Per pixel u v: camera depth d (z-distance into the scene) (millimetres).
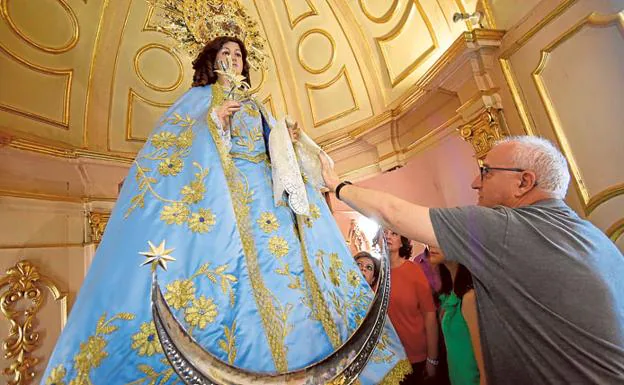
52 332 3666
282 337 1049
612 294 890
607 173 2500
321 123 5777
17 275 3514
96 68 4590
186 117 1486
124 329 915
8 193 3602
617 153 2432
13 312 3424
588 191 2635
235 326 997
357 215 5590
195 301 990
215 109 1391
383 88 5082
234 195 1305
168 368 881
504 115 3316
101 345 899
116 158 4531
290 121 1523
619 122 2412
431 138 4375
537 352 913
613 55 2426
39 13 3994
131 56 4844
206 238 1118
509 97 3244
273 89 5777
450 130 4070
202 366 819
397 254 2529
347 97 5547
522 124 3113
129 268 1021
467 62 3424
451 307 1789
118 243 1096
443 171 4219
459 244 1014
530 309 928
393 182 5027
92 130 4594
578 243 939
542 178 1104
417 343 2172
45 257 3797
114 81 4758
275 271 1200
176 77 5238
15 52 3826
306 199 1314
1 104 3725
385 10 4703
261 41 2551
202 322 963
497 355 984
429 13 4133
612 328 856
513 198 1142
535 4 2992
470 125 3586
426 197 4508
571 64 2723
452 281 1915
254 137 1544
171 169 1274
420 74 4469
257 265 1183
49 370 902
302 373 902
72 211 4164
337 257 1398
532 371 918
